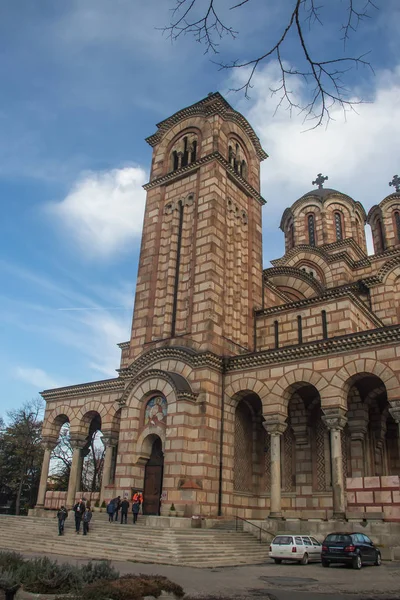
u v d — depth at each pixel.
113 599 12.77
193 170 43.53
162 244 43.25
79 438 43.03
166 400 34.69
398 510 26.95
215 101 45.03
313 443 35.53
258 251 45.16
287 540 25.22
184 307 39.31
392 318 43.00
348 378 30.06
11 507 71.94
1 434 67.50
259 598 14.47
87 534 29.05
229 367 35.59
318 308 38.72
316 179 64.44
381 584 17.58
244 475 35.88
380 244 55.50
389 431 36.25
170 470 32.47
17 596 13.59
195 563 23.03
